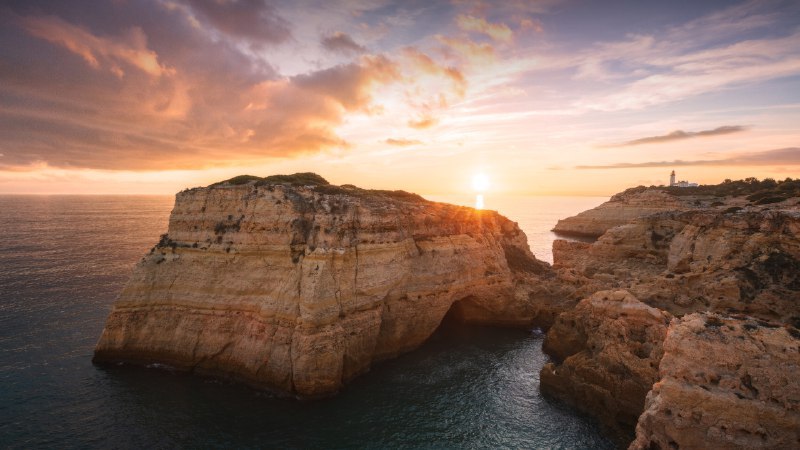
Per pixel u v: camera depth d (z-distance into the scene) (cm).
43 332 4941
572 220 16462
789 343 2270
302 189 4622
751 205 7519
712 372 2320
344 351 3803
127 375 3878
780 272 3978
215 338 3928
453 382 3947
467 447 2981
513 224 7931
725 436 2162
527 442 3052
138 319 4122
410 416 3347
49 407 3316
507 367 4297
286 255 3969
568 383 3616
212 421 3184
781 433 2083
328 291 3766
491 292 5575
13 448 2830
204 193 4519
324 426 3169
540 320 5619
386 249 4484
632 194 14462
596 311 4006
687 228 5756
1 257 9700
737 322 2506
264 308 3831
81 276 7894
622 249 7256
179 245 4381
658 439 2317
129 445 2881
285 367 3584
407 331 4675
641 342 3516
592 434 3156
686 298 4388
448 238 5431
